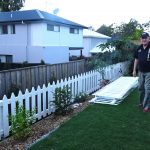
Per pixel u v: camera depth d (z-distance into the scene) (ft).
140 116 20.97
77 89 27.43
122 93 26.43
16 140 16.17
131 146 15.10
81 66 43.45
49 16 91.40
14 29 84.64
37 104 20.58
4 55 82.17
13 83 27.76
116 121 19.56
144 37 22.04
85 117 20.53
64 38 94.58
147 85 22.33
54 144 15.33
